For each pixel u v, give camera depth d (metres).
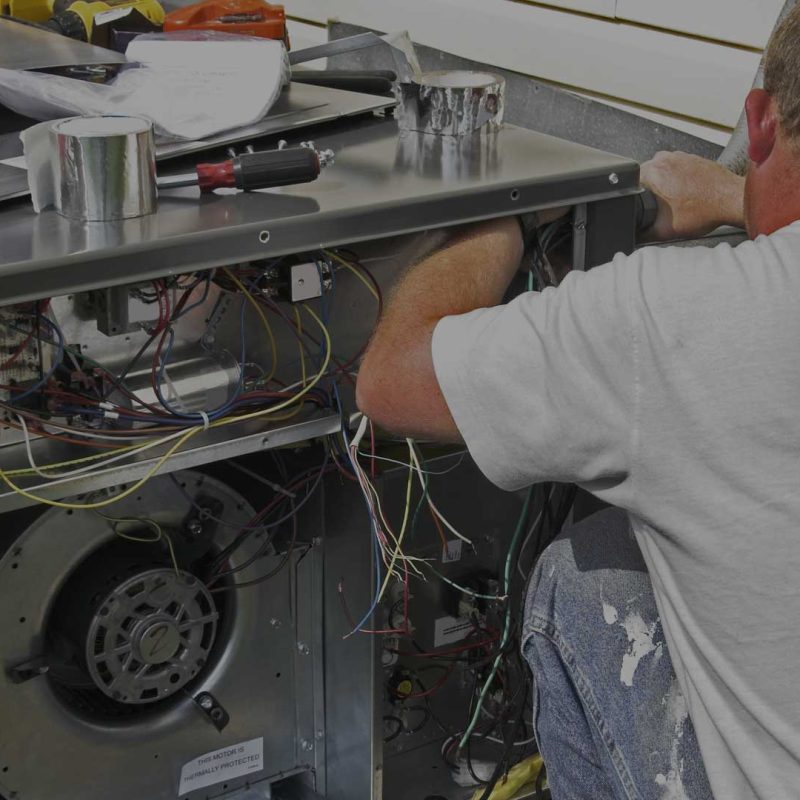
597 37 2.02
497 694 1.74
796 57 0.97
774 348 0.89
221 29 1.84
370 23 2.46
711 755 1.03
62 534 1.37
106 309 1.28
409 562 1.56
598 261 1.41
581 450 0.99
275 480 1.58
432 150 1.43
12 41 1.59
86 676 1.42
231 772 1.64
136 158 1.12
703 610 0.98
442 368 1.06
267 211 1.16
